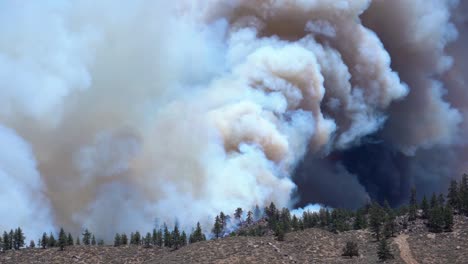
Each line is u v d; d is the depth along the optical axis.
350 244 177.38
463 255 168.25
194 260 179.88
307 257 177.00
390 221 190.38
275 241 190.38
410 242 181.25
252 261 174.50
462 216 193.25
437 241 179.38
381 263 168.12
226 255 181.25
